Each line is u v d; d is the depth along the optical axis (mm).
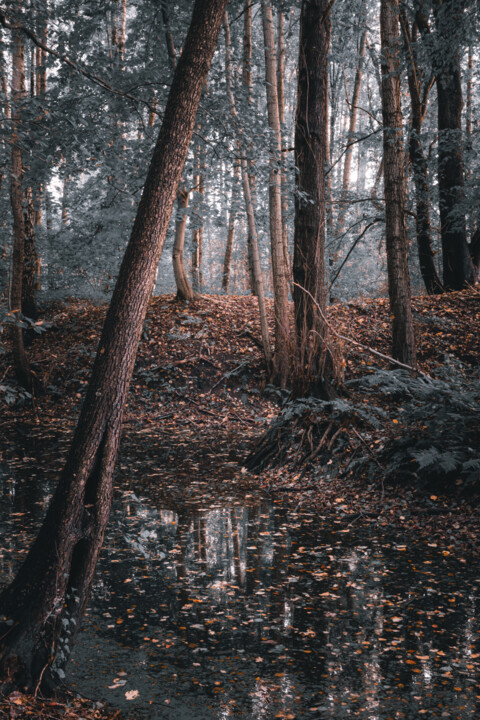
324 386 8320
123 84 6406
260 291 13758
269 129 7016
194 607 4199
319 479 7348
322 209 8359
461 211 14172
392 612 4051
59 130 6039
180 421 12227
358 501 6559
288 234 18891
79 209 14125
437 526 5691
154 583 4629
